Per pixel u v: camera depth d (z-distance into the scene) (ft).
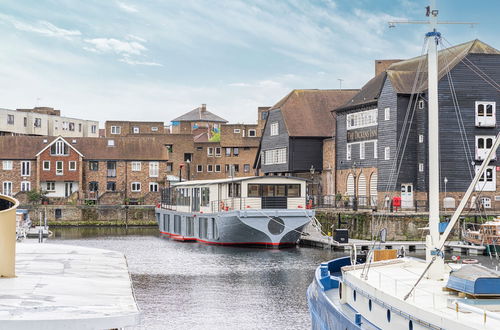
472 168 178.81
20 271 48.83
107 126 346.33
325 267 75.66
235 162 320.50
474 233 149.18
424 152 182.50
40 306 36.19
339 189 223.30
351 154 214.90
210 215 169.99
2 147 272.72
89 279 46.42
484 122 179.22
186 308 89.76
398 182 185.88
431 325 41.37
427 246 55.47
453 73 179.52
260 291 102.32
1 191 270.26
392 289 50.93
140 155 278.05
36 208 250.57
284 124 239.09
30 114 343.46
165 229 211.82
